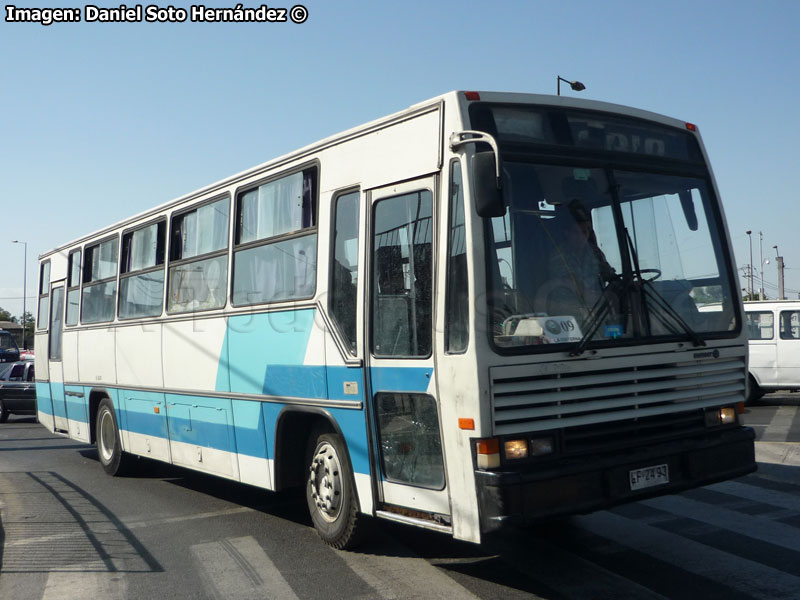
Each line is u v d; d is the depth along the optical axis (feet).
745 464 19.48
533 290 17.21
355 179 20.53
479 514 16.20
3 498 31.63
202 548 22.84
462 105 17.56
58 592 19.31
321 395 21.34
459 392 16.69
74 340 40.37
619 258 18.48
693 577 18.39
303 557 21.33
